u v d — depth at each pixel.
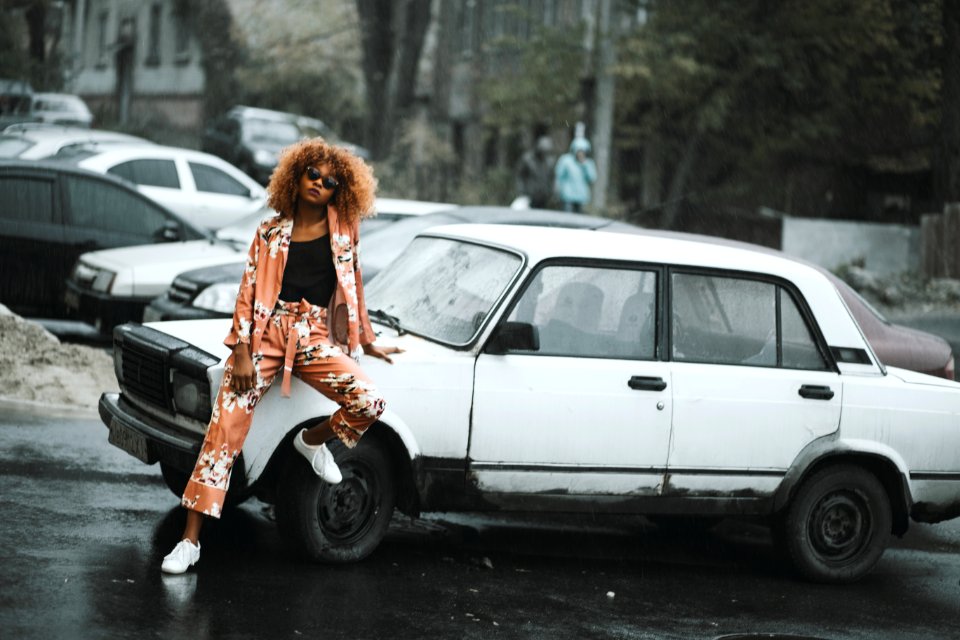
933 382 8.82
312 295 6.93
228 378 6.82
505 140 45.47
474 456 7.51
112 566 6.88
